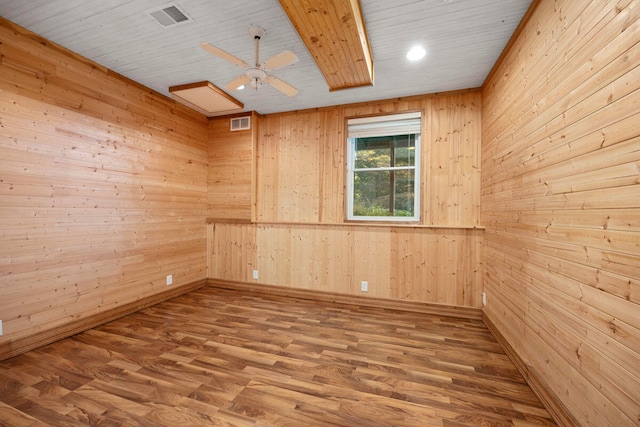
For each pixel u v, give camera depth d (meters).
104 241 2.92
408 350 2.41
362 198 3.83
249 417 1.60
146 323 2.93
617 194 1.20
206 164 4.35
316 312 3.32
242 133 4.19
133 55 2.70
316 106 3.92
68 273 2.60
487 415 1.64
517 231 2.19
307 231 3.90
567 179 1.54
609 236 1.24
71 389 1.83
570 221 1.51
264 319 3.07
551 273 1.69
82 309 2.71
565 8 1.57
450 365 2.17
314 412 1.65
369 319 3.11
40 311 2.39
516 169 2.21
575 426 1.44
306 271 3.89
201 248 4.27
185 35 2.38
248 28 2.28
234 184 4.24
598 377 1.29
